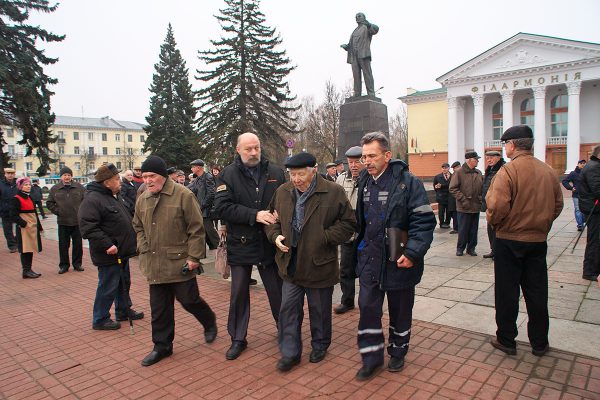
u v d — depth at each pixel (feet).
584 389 9.75
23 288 22.25
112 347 13.78
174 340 14.12
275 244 12.01
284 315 11.87
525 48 127.24
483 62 134.21
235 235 12.66
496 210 11.23
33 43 72.18
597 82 124.26
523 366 11.00
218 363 12.15
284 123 101.35
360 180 11.50
